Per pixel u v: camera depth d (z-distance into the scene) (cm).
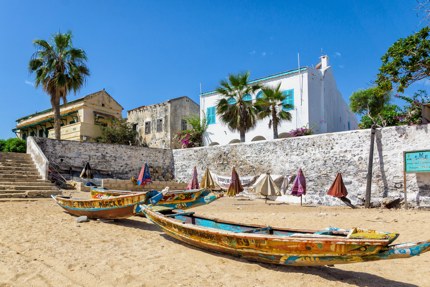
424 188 1507
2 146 2931
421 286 514
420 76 1472
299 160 1959
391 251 445
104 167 2384
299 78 2605
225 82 2430
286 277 540
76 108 3419
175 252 687
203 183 2031
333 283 517
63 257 634
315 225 1073
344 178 1770
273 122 2362
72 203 1070
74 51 2478
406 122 2059
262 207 1655
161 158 2631
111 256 650
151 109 3559
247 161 2205
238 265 600
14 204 1357
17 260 604
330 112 2839
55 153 2211
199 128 3059
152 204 879
